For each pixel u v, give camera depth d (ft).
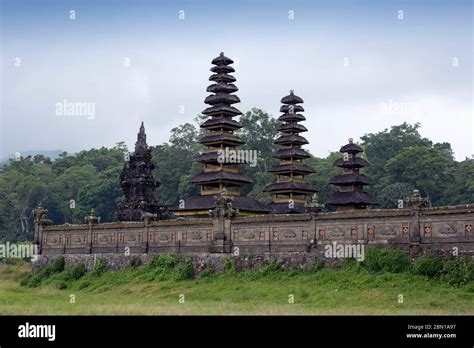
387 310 151.84
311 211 204.95
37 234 303.27
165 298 203.10
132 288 229.86
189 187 451.94
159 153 497.46
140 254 253.85
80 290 250.78
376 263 184.14
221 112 289.33
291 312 147.43
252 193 408.87
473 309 147.02
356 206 274.16
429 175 406.82
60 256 287.69
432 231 177.88
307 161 458.91
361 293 174.19
